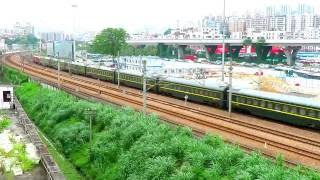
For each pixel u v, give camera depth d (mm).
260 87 77875
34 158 35000
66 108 53062
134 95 70688
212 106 60500
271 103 49438
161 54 179500
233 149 29062
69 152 42969
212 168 27281
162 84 71688
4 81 104375
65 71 120750
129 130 37062
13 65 134625
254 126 45000
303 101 45500
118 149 36812
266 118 51469
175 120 48719
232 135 41344
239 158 27891
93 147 39188
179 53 169250
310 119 44219
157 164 29781
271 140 38375
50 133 50344
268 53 145750
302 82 85688
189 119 49156
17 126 49281
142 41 166625
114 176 34000
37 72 116125
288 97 47969
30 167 33906
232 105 55750
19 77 97438
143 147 33031
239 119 50188
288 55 132375
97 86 84000
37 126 55344
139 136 36188
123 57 140000
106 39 145000
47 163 34125
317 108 43406
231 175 26422
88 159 39281
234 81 86625
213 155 28594
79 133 43906
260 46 133375
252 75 90812
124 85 85375
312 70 109938
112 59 136750
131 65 110188
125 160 33344
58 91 66438
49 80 95250
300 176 24812
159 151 31531
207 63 131875
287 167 28672
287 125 47531
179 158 30625
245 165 26656
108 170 35688
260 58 139000
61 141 45000
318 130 44375
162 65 108062
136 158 32688
